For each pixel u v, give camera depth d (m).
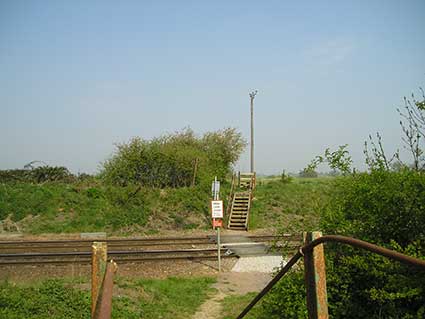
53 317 7.16
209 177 28.02
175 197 24.86
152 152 27.69
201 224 23.25
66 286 8.57
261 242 17.42
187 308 8.94
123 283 9.74
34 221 21.67
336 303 5.48
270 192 27.66
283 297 6.31
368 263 5.06
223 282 11.30
